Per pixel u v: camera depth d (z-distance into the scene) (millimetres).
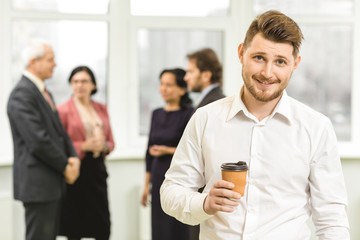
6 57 4000
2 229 3754
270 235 1393
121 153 4129
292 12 4273
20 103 2908
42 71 3045
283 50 1300
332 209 1395
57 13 4094
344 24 4270
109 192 4094
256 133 1426
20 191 2949
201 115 1502
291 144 1407
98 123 3584
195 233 2223
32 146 2895
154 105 4297
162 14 4227
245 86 1432
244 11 4242
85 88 3557
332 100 4344
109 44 4180
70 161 3135
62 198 3178
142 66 4258
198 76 2723
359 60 4273
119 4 4164
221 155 1443
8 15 3992
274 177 1403
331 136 1421
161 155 3006
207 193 1395
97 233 3533
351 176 4082
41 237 2986
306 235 1432
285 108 1416
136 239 4148
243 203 1411
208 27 4227
